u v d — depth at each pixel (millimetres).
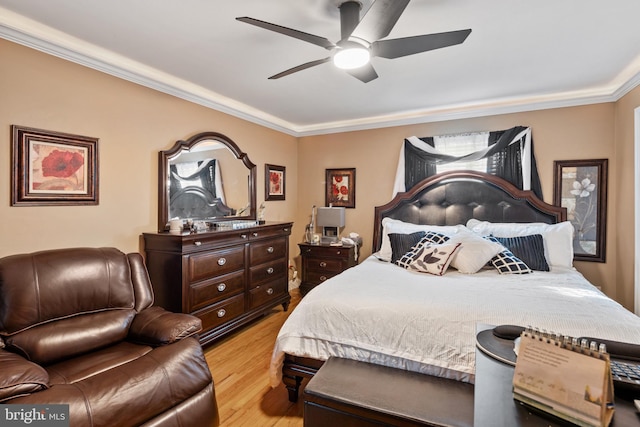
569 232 2967
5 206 1995
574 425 854
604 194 3166
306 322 2025
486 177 3572
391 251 3441
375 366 1798
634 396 950
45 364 1625
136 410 1438
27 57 2066
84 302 1890
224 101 3518
